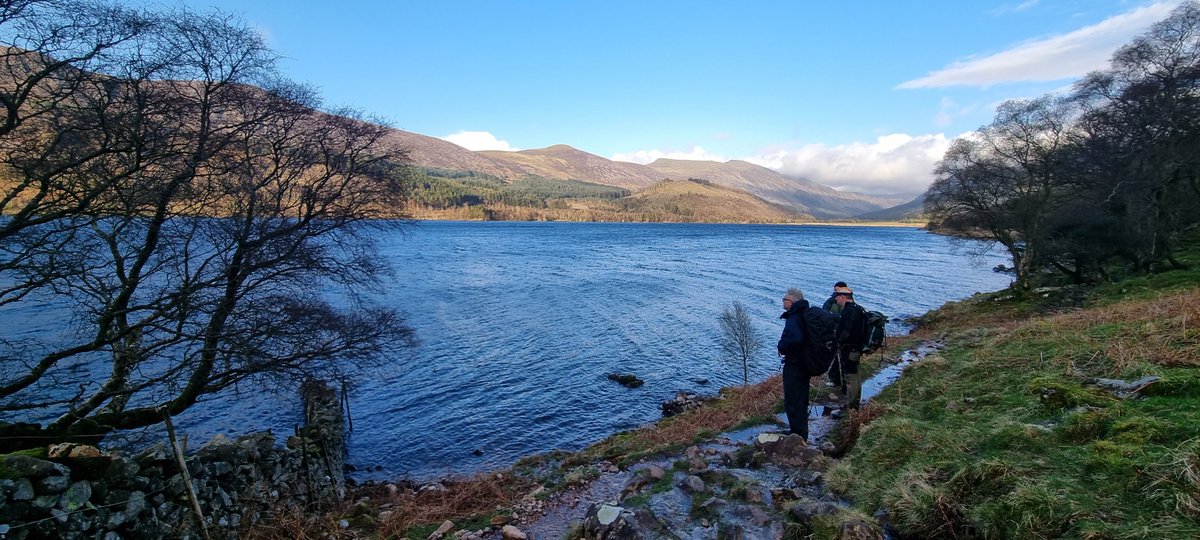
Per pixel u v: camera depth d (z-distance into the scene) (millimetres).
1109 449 4418
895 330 29672
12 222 7879
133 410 10023
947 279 53406
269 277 10828
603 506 5660
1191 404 4914
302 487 10062
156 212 8891
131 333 10102
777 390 13695
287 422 16516
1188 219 37000
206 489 7801
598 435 15867
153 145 8703
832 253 90438
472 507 8484
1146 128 29250
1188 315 8469
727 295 42188
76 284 9359
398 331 13031
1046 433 5223
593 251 90375
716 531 5152
